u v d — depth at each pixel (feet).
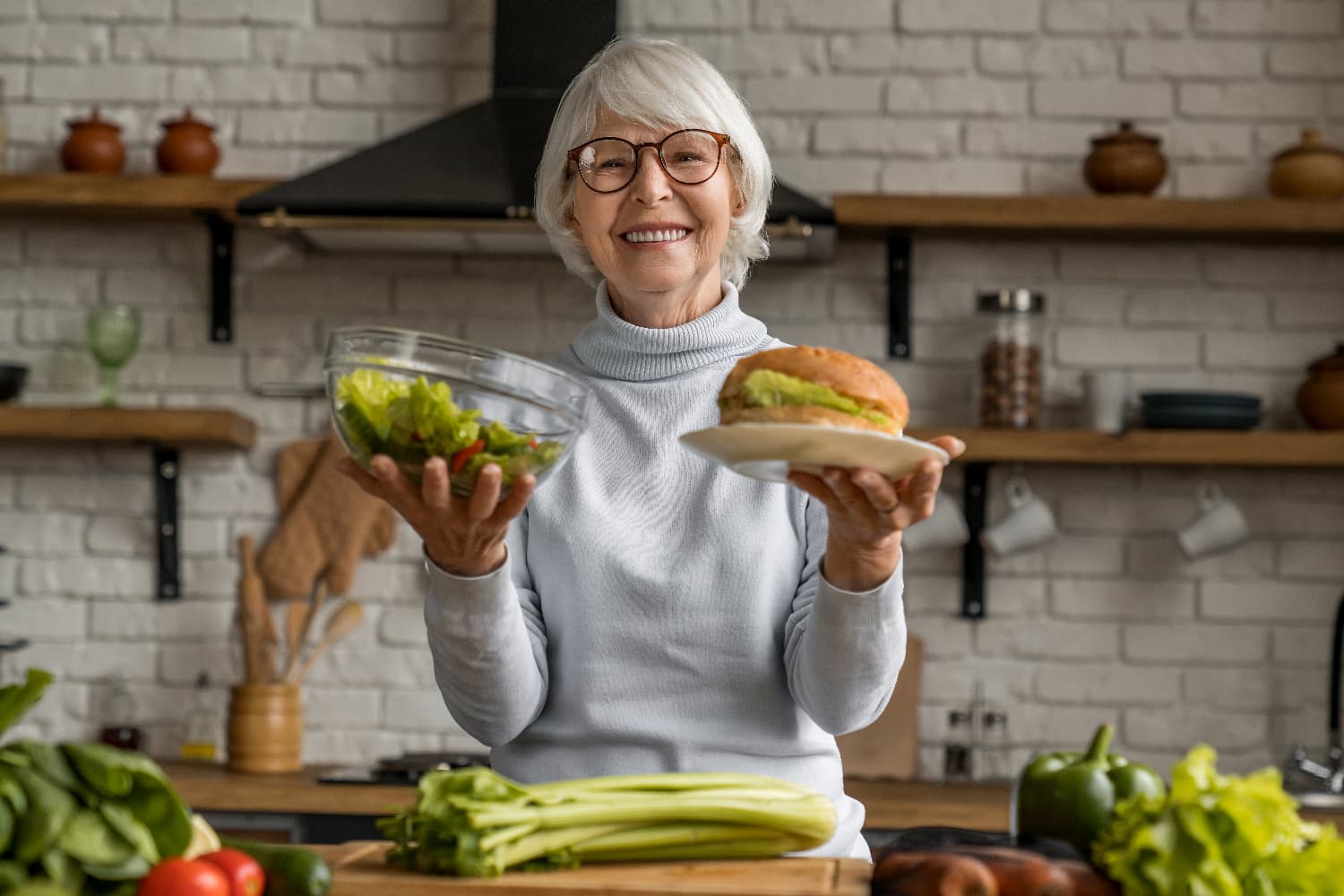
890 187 10.69
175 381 10.75
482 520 3.66
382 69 10.85
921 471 3.53
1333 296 10.61
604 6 9.89
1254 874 3.15
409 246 10.08
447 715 10.54
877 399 3.71
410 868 3.44
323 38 10.87
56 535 10.65
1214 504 10.14
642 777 3.69
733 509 4.50
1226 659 10.41
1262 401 10.56
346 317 10.77
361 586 10.62
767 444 3.49
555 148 4.84
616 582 4.45
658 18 10.78
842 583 3.96
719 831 3.63
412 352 3.51
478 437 3.50
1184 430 9.76
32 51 10.90
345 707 10.53
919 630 10.49
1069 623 10.46
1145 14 10.72
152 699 10.53
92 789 3.10
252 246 10.82
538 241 9.75
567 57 9.83
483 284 10.75
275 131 10.82
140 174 10.82
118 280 10.81
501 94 9.81
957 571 10.52
